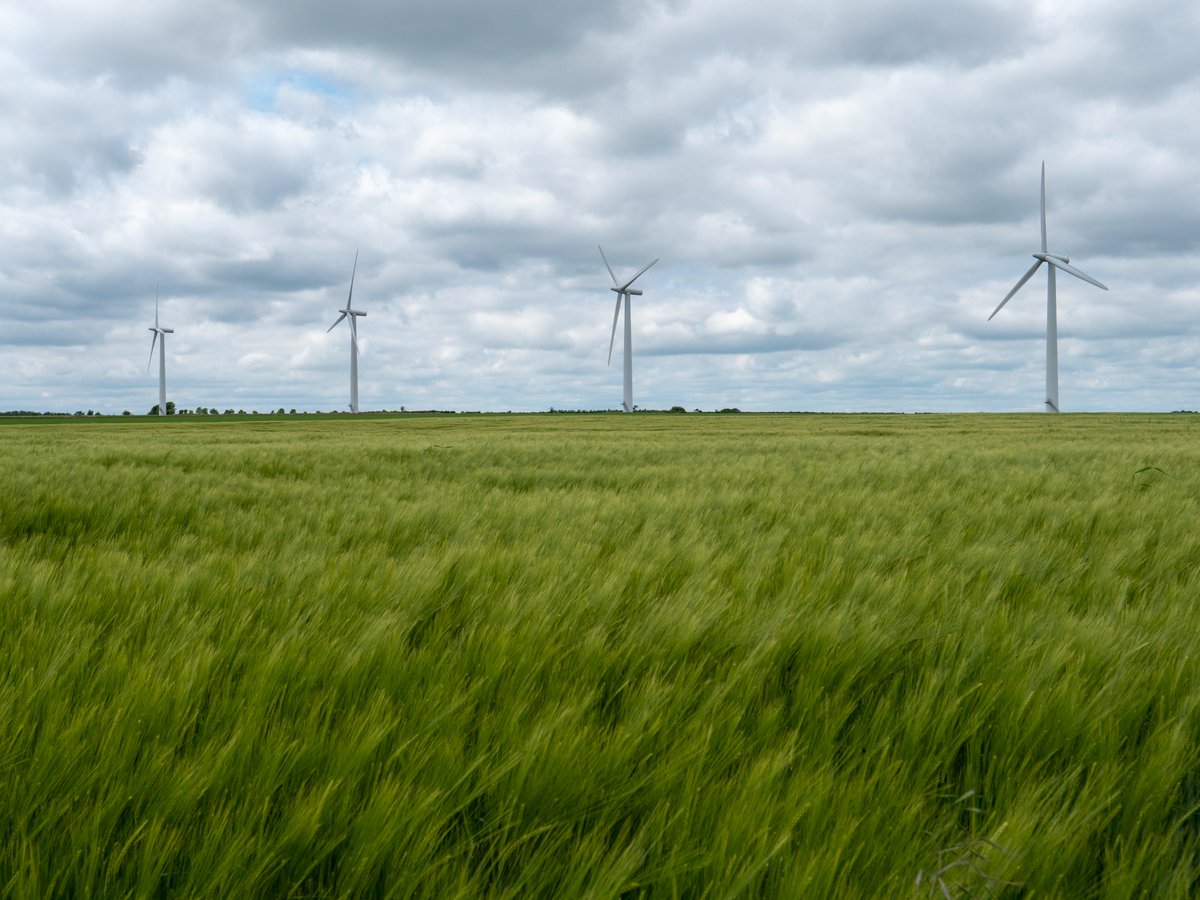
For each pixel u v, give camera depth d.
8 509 7.64
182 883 1.75
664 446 23.69
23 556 5.19
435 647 3.08
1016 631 3.24
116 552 5.02
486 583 4.10
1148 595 4.38
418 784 2.02
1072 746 2.37
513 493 10.34
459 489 10.46
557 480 13.07
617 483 12.30
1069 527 6.95
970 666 2.90
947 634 3.29
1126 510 7.77
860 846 1.77
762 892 1.75
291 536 6.47
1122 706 2.50
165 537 6.61
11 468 12.45
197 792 1.91
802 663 3.04
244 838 1.76
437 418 96.25
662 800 2.01
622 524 6.96
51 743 2.04
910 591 4.05
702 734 2.26
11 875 1.73
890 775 2.12
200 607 3.42
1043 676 2.69
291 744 2.08
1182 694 2.66
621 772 2.12
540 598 3.63
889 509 8.12
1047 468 13.64
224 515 7.66
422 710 2.39
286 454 17.98
